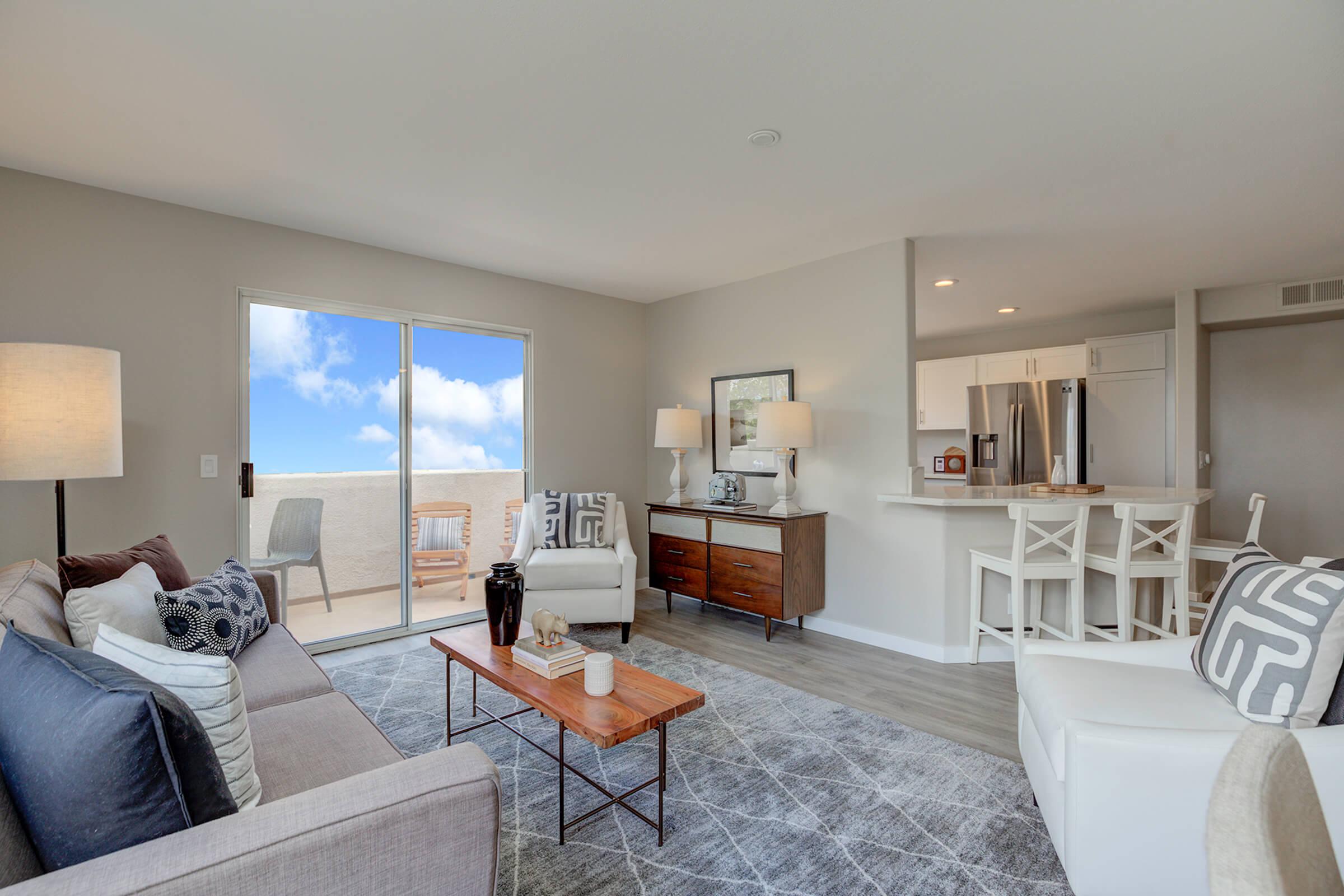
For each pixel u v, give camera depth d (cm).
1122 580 298
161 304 305
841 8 169
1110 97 212
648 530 534
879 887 164
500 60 193
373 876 95
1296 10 167
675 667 332
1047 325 593
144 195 299
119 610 166
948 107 220
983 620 351
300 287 348
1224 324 480
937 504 329
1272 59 190
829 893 162
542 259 404
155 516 303
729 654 355
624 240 363
